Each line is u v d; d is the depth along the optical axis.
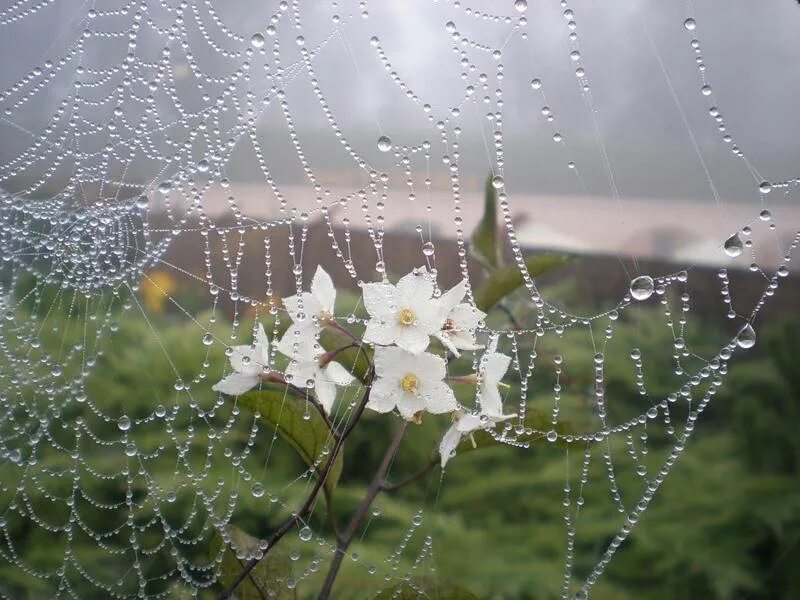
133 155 0.40
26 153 0.40
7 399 0.37
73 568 0.33
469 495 0.37
